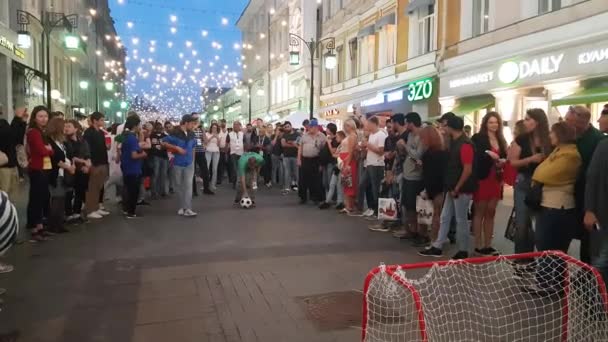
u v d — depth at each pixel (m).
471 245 7.01
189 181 9.50
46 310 4.52
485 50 14.55
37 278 5.45
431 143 6.77
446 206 6.37
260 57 46.16
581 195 4.62
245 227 8.38
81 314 4.43
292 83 35.59
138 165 9.23
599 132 4.82
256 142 15.43
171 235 7.69
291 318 4.31
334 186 10.46
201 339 3.91
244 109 53.81
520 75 13.16
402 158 7.80
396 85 20.45
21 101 20.53
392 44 21.31
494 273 4.91
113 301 4.75
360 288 5.10
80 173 8.51
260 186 15.10
